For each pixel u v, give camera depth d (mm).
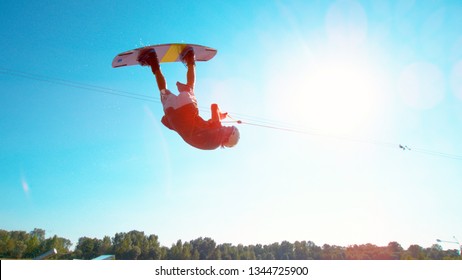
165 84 5426
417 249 128500
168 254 143875
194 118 4848
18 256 106750
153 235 143750
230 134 4934
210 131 4848
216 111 5113
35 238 110062
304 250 174250
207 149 5027
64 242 117125
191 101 4906
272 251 178375
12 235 118688
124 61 5973
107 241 130625
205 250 159125
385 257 136750
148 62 5645
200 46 5902
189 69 5605
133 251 131000
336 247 161500
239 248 171125
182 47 5781
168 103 4980
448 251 115125
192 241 161625
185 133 4840
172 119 4891
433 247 119062
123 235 134000
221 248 166250
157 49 5754
